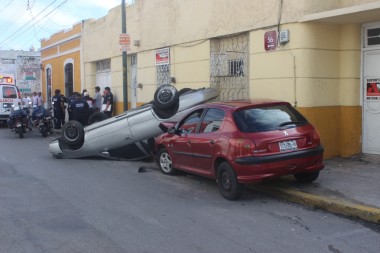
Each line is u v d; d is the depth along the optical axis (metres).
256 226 6.09
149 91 16.50
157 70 15.90
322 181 8.20
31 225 6.17
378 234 5.73
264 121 7.34
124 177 9.66
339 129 10.50
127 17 17.91
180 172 9.70
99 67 21.59
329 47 10.21
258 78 11.12
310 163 7.38
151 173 10.05
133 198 7.73
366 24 10.05
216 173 7.78
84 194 8.05
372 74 10.09
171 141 9.14
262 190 7.99
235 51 12.13
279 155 7.04
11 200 7.61
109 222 6.30
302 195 7.26
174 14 14.57
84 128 12.26
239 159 7.06
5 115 24.12
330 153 10.39
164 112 11.34
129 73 18.42
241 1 11.52
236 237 5.64
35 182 9.16
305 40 9.90
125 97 15.37
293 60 10.09
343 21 9.88
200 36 13.26
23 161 12.05
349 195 7.18
